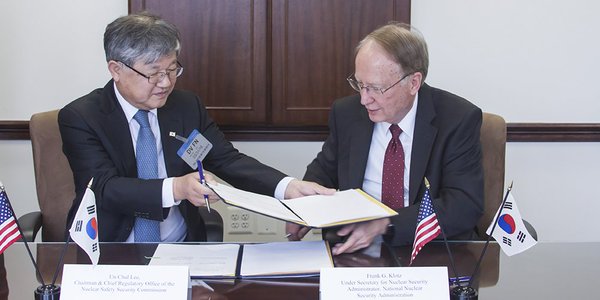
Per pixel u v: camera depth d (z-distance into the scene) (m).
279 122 2.93
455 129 2.06
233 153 2.34
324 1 2.83
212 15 2.82
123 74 2.02
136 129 2.17
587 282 1.51
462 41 3.02
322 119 2.92
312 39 2.86
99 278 1.30
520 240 1.46
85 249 1.35
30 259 1.64
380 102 2.00
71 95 3.02
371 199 1.88
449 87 3.06
